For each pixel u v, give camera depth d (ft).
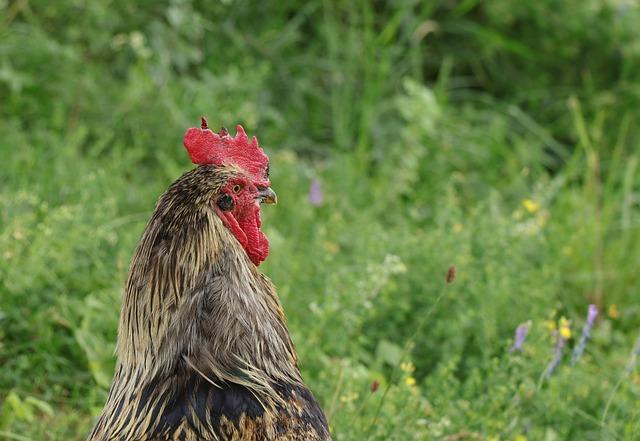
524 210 58.75
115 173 55.47
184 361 26.43
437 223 55.47
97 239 45.50
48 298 43.42
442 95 68.64
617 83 72.49
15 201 47.42
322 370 42.29
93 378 42.19
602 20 72.28
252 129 62.69
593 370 46.39
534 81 73.10
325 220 57.06
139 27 65.82
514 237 51.60
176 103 62.18
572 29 72.02
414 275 48.93
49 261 44.50
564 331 40.42
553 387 40.29
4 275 43.21
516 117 70.95
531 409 40.32
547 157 68.44
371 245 50.29
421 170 64.49
